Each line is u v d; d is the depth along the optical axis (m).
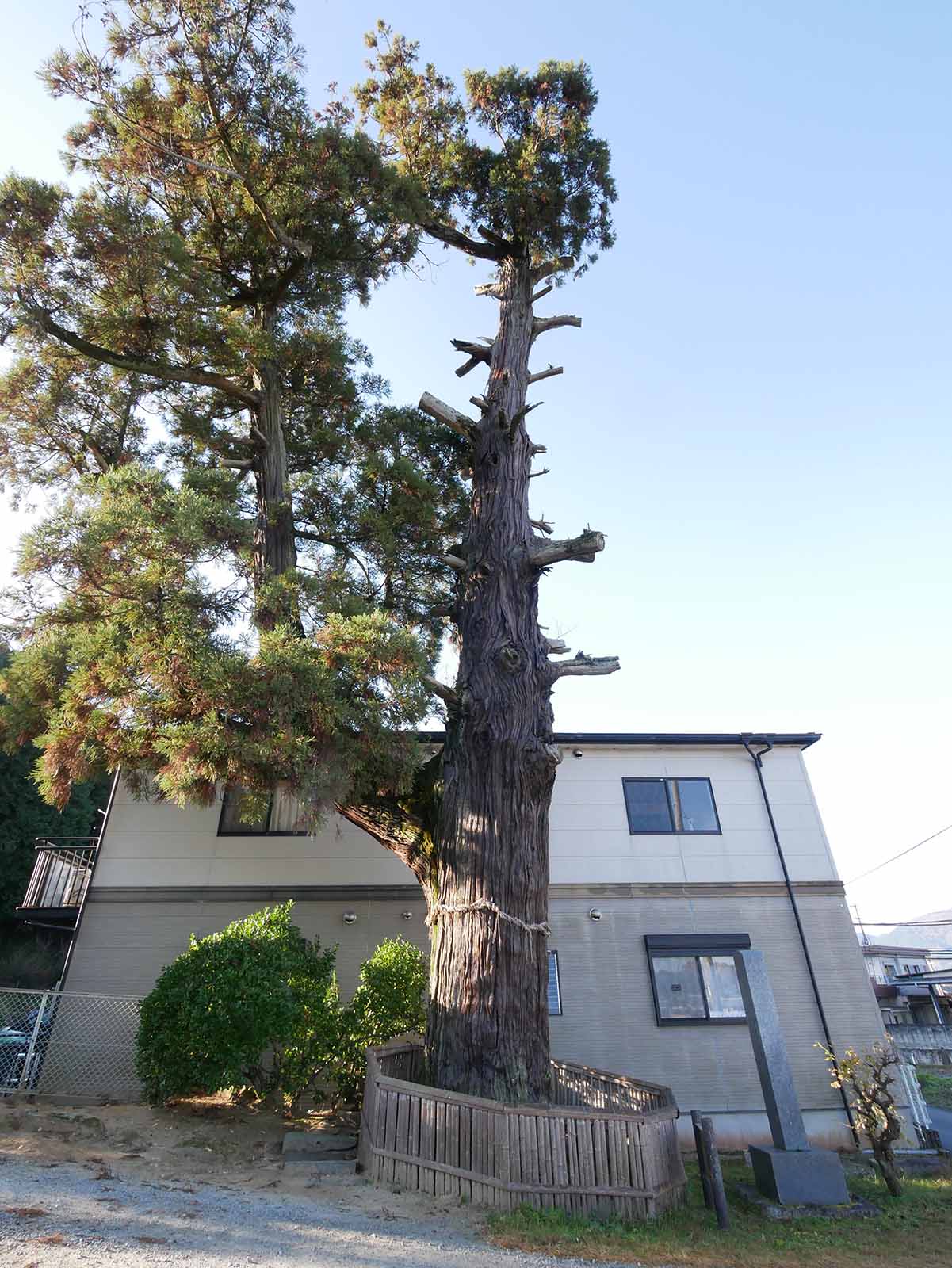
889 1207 6.67
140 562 6.73
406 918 10.66
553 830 11.62
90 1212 4.15
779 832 11.86
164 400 10.88
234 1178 5.59
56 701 7.23
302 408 11.83
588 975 10.68
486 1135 5.67
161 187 10.57
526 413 9.81
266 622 7.52
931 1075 20.30
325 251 10.84
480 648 8.53
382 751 6.96
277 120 9.84
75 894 11.26
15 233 7.86
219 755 6.28
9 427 10.30
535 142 12.01
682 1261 4.68
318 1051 7.86
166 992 7.66
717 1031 10.45
